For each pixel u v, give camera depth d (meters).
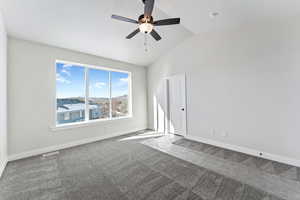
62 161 2.65
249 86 2.81
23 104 2.87
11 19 2.38
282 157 2.46
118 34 3.24
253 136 2.79
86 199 1.66
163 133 4.57
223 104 3.21
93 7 2.43
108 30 3.06
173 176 2.11
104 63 4.18
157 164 2.49
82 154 2.97
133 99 4.93
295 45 2.29
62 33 2.91
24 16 2.37
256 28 2.70
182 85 4.08
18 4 2.14
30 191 1.81
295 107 2.32
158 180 2.01
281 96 2.44
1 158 2.27
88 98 3.92
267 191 1.74
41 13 2.37
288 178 2.00
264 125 2.64
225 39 3.14
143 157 2.79
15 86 2.78
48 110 3.16
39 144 3.04
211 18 2.73
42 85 3.10
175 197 1.66
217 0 2.23
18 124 2.81
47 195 1.74
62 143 3.34
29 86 2.94
